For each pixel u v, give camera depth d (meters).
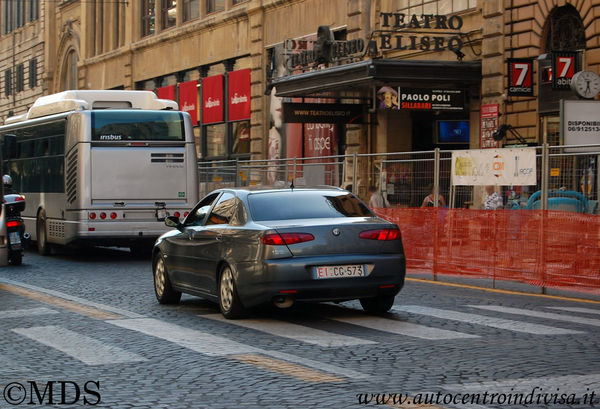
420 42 29.69
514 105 28.27
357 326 12.44
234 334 11.84
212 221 13.92
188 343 11.16
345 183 24.36
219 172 33.19
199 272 13.89
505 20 28.67
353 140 35.59
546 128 27.05
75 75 65.00
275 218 12.95
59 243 25.47
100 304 15.09
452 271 19.36
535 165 17.69
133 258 25.62
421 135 34.53
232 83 45.09
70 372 9.54
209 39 47.50
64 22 65.94
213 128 47.28
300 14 39.88
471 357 10.06
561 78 25.05
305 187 13.85
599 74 25.19
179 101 50.34
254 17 43.19
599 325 12.52
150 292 16.88
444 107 29.69
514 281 17.88
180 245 14.45
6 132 29.94
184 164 24.94
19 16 75.00
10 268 22.34
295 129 39.81
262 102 42.69
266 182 29.36
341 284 12.56
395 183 21.81
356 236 12.74
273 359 10.05
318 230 12.59
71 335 11.88
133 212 24.52
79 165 24.30
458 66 29.36
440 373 9.19
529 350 10.49
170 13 52.16
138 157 24.58
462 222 19.12
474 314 13.59
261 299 12.56
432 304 14.89
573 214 16.70
